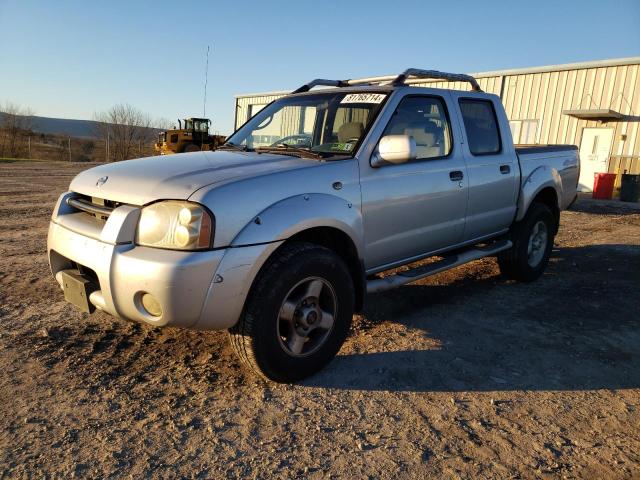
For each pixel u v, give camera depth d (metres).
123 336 3.88
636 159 16.05
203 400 3.02
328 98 4.20
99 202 3.23
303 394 3.14
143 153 51.47
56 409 2.86
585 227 10.09
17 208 10.20
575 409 3.07
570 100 17.56
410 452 2.60
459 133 4.59
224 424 2.79
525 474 2.46
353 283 3.66
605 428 2.88
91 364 3.41
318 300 3.29
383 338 4.05
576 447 2.69
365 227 3.66
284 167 3.29
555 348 3.94
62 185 14.80
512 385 3.34
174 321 2.76
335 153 3.69
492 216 5.02
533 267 5.67
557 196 5.98
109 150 49.78
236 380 3.28
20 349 3.59
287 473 2.41
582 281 5.88
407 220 4.02
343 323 3.45
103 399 2.98
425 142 4.26
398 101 3.96
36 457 2.44
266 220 2.95
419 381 3.36
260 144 4.31
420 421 2.89
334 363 3.59
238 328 3.00
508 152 5.23
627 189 15.11
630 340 4.13
